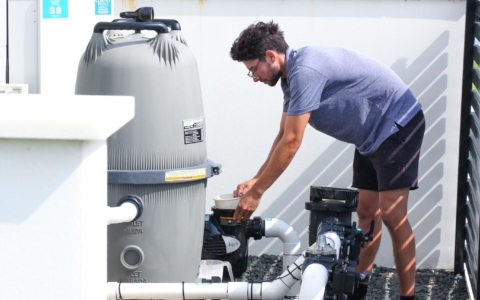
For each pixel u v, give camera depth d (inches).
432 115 609.0
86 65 362.0
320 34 614.2
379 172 472.1
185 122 360.5
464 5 595.8
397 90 458.0
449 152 611.5
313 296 284.7
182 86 358.3
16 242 223.8
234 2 619.8
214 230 509.7
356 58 445.4
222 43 626.2
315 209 485.1
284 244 500.7
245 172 640.4
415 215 623.2
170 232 366.6
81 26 554.6
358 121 454.3
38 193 220.4
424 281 601.0
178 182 360.8
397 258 485.4
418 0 598.5
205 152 383.2
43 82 539.2
